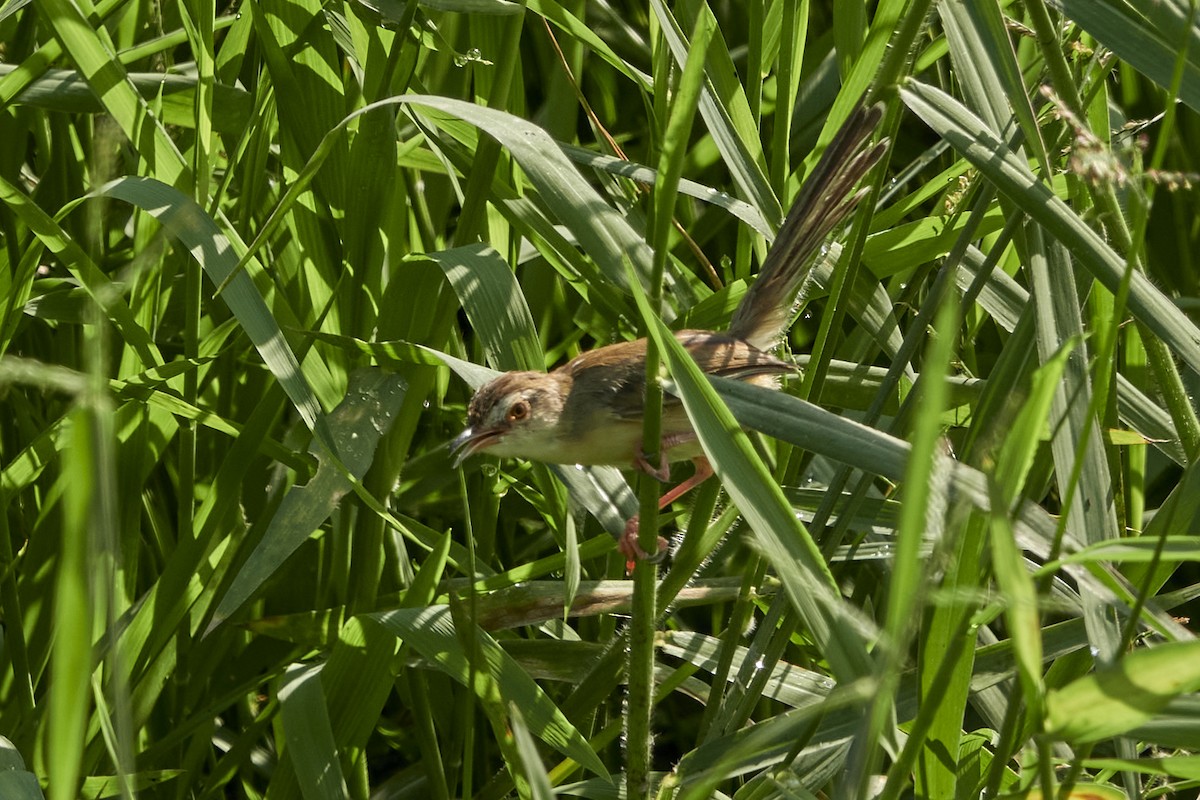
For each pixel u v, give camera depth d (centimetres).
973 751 608
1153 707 371
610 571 858
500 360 712
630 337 905
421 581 720
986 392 634
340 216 811
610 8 1062
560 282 1031
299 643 804
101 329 327
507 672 655
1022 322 639
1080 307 710
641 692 542
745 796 618
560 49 908
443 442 949
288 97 784
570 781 802
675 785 612
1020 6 905
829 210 707
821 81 994
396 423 761
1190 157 986
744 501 461
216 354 738
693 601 750
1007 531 369
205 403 880
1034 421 383
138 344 746
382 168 768
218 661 793
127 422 754
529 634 904
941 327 332
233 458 721
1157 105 995
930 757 534
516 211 810
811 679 729
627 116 1108
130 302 783
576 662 772
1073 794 525
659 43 804
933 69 1002
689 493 948
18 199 683
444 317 780
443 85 907
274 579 854
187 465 780
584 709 731
